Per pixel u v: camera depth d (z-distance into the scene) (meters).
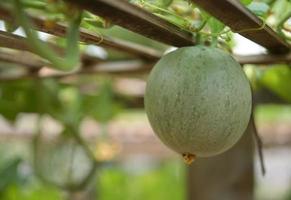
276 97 1.88
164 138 0.95
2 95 1.73
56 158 1.77
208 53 0.95
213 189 1.79
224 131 0.93
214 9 0.88
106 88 1.90
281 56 1.15
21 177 2.03
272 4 1.13
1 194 2.14
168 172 3.42
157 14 0.99
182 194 3.30
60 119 1.78
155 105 0.94
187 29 0.98
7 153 3.11
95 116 1.93
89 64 1.45
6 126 2.84
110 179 2.97
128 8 0.86
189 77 0.93
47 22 0.96
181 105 0.92
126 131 3.40
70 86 1.83
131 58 1.46
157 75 0.95
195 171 1.82
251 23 0.93
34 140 1.79
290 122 3.41
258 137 1.16
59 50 1.31
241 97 0.94
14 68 1.51
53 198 2.35
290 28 1.14
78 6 0.83
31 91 1.74
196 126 0.92
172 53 0.96
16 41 0.98
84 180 1.78
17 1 0.80
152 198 3.29
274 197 5.59
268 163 6.02
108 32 1.49
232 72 0.94
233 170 1.78
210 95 0.92
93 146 2.20
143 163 4.18
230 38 1.07
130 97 2.02
